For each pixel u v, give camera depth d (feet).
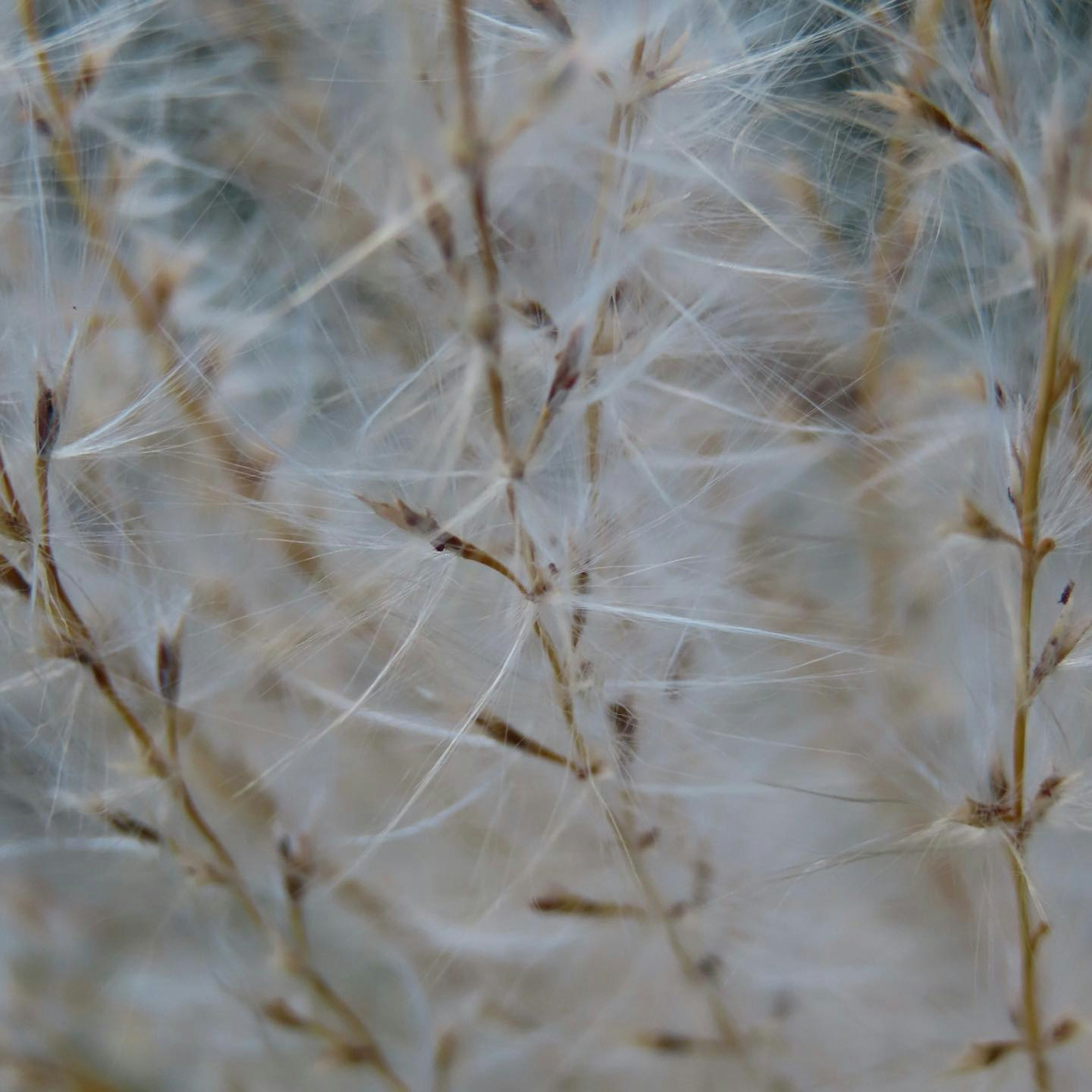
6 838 0.76
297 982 0.76
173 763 0.72
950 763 0.73
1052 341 0.66
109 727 0.74
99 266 0.72
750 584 0.75
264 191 0.75
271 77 0.75
